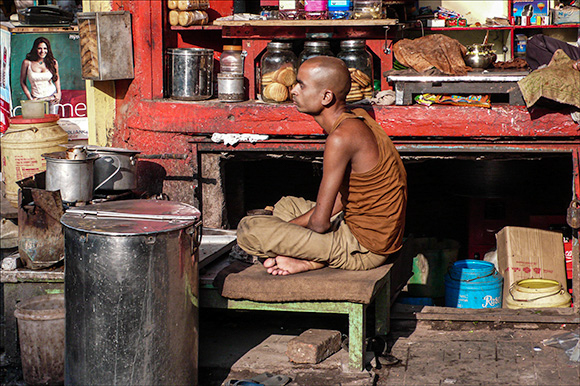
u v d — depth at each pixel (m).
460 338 4.37
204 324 4.73
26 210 4.18
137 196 4.87
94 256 3.41
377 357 4.10
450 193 6.25
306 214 4.06
